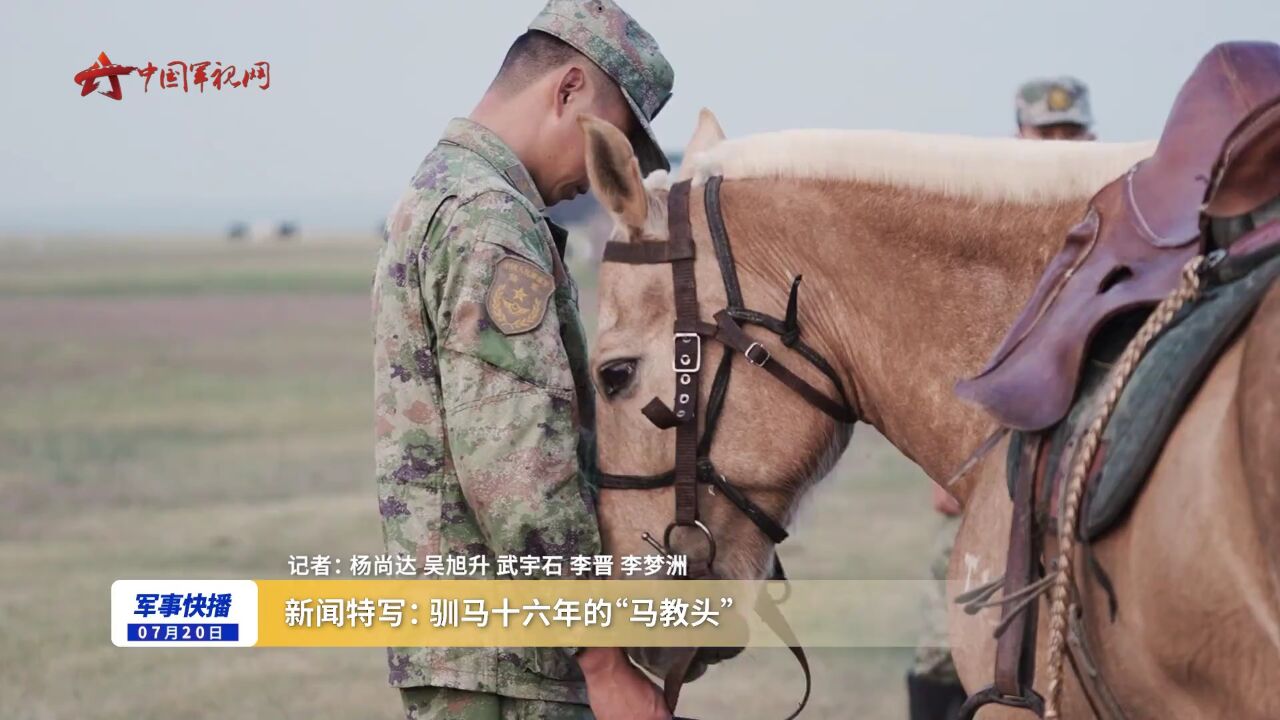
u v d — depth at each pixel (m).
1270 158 2.01
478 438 2.57
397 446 2.72
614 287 2.68
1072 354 2.23
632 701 2.68
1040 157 2.60
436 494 2.70
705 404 2.64
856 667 5.58
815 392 2.67
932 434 2.64
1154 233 2.26
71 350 23.80
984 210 2.61
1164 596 1.98
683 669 2.71
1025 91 4.94
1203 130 2.29
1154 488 2.02
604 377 2.68
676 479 2.65
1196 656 1.97
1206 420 1.98
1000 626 2.26
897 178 2.66
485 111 2.91
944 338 2.62
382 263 2.77
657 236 2.67
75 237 136.62
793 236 2.68
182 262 64.25
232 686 5.50
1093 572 2.13
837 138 2.72
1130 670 2.09
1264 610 1.86
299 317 31.39
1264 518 1.81
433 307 2.67
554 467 2.58
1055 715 2.13
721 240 2.67
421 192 2.74
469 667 2.66
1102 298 2.24
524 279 2.62
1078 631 2.17
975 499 2.52
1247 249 2.02
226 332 27.55
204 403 16.45
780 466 2.66
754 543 2.70
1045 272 2.41
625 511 2.68
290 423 14.63
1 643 6.06
